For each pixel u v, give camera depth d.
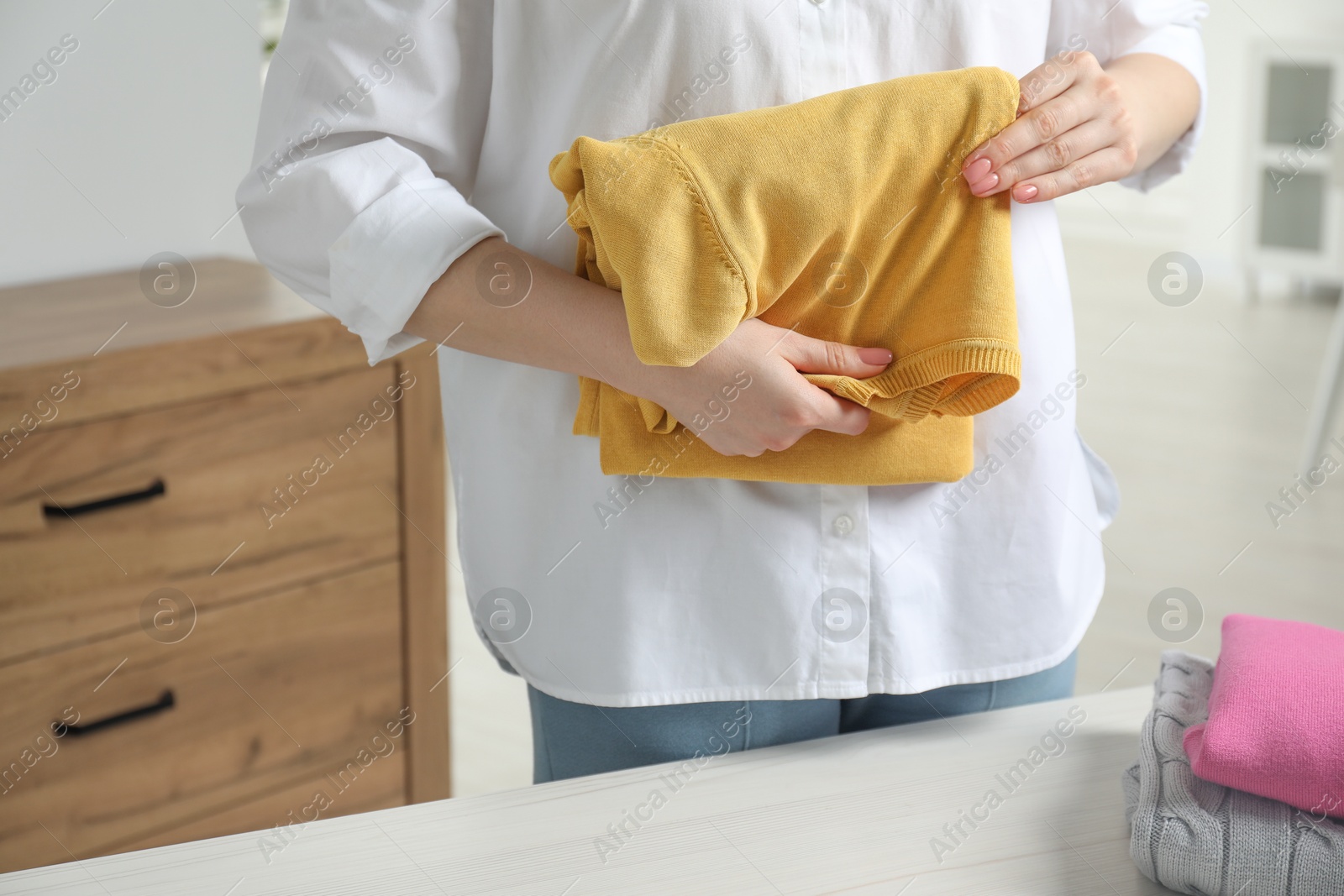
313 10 0.70
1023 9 0.73
